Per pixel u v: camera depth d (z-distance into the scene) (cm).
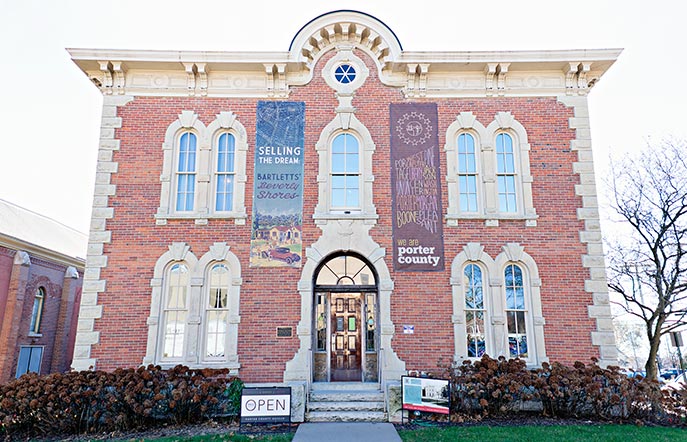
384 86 1287
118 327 1129
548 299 1159
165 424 984
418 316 1148
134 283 1155
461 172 1248
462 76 1292
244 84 1282
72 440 884
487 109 1276
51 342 2080
